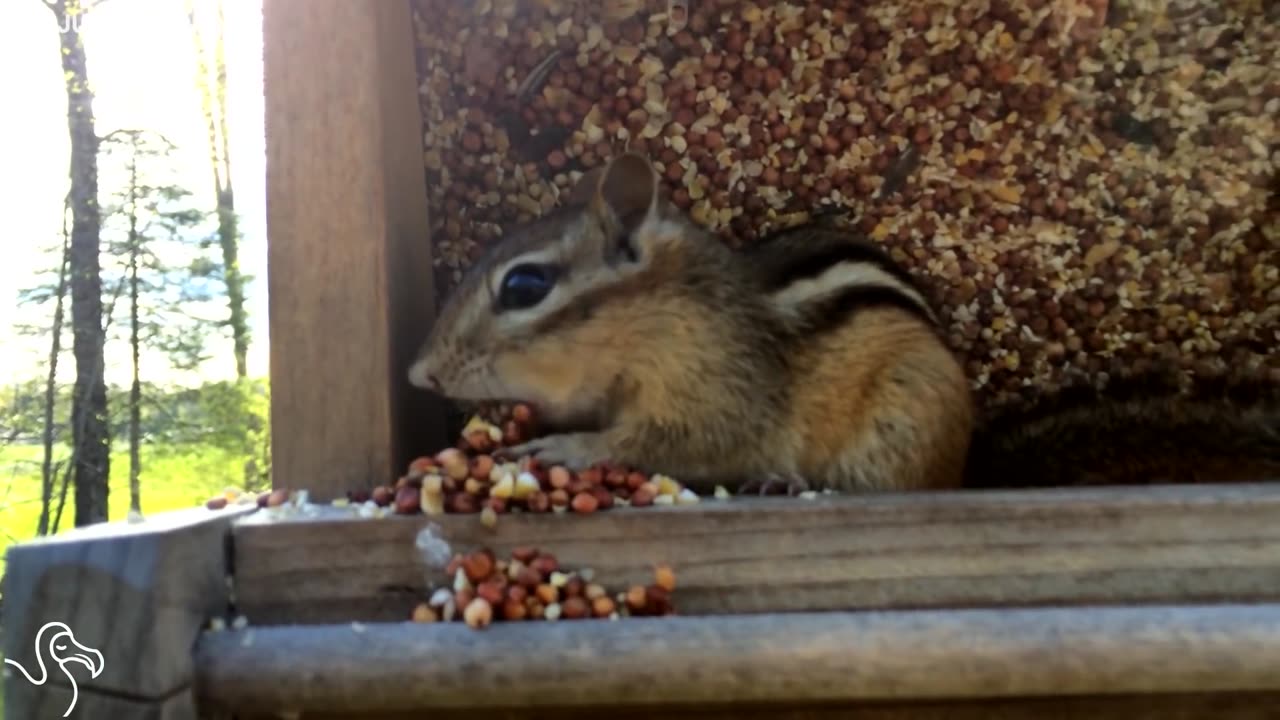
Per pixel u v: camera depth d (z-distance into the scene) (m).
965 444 0.35
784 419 0.34
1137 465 0.37
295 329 0.31
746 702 0.27
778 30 0.38
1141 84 0.37
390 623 0.27
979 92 0.37
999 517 0.28
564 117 0.38
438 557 0.28
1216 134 0.37
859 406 0.34
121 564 0.26
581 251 0.33
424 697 0.26
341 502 0.30
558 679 0.26
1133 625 0.27
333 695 0.26
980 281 0.38
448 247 0.38
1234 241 0.38
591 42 0.38
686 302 0.33
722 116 0.38
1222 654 0.26
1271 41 0.37
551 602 0.27
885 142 0.38
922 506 0.28
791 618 0.27
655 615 0.27
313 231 0.31
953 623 0.27
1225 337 0.38
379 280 0.31
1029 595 0.28
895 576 0.28
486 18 0.37
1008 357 0.38
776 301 0.34
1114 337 0.38
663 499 0.29
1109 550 0.28
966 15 0.37
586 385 0.33
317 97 0.31
